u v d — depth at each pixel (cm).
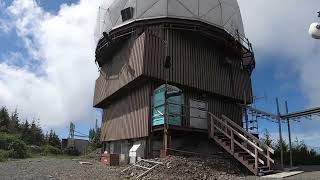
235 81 2658
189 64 2303
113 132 2698
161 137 2100
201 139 2180
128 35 2383
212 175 1551
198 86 2319
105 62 2892
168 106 1927
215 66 2503
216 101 2497
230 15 2617
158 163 1603
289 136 2262
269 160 1698
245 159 1766
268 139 2833
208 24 2364
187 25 2289
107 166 2134
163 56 2162
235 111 2639
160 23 2269
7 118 6612
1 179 1286
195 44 2389
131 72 2214
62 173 1595
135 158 2116
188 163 1627
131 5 2403
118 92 2522
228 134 2048
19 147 3350
